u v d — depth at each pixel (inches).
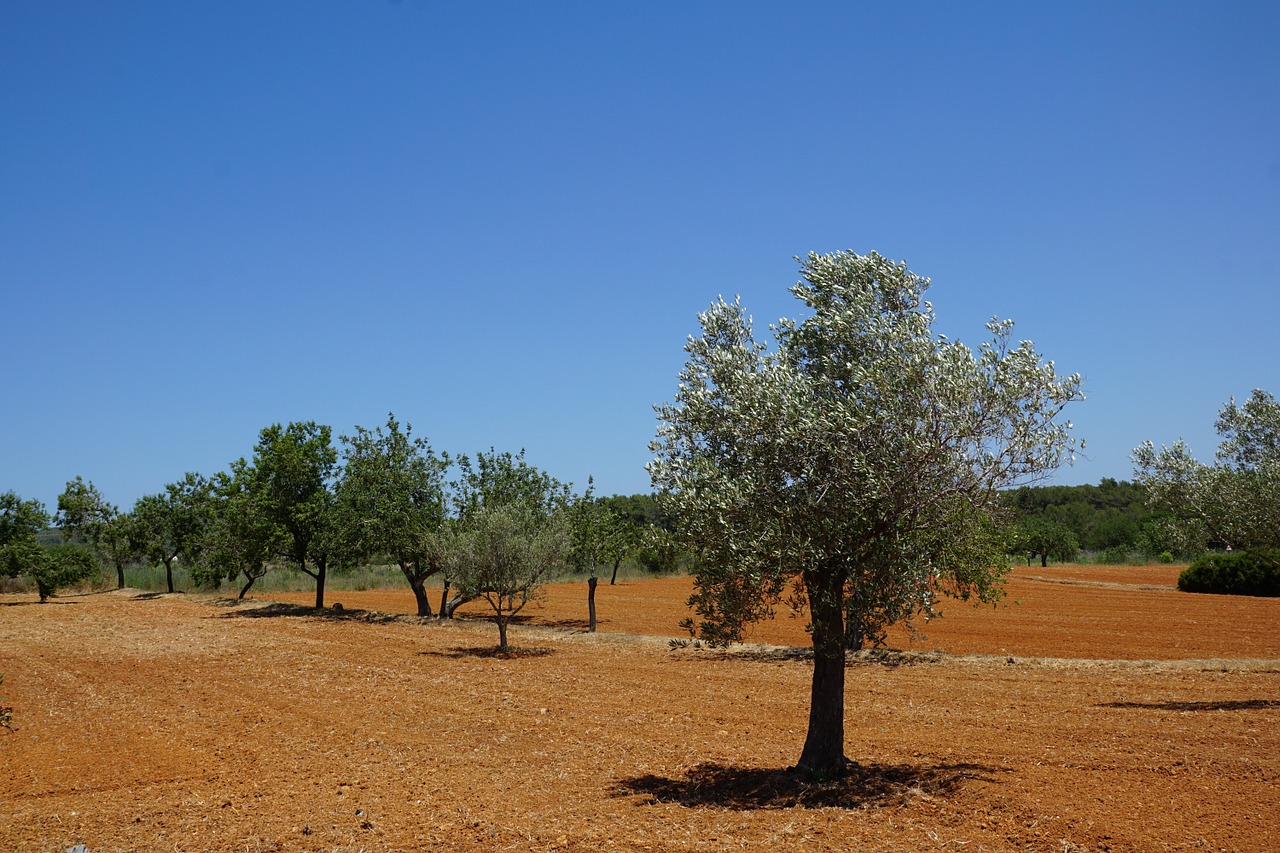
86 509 2623.0
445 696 880.3
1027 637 1283.2
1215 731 634.8
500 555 1216.2
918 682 930.7
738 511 471.5
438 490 1707.7
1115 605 1732.3
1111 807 444.8
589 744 661.9
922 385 455.2
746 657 1166.3
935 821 435.5
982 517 476.7
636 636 1354.6
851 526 453.1
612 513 1620.3
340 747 660.7
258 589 2640.3
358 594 2434.8
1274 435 774.5
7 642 1368.1
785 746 645.3
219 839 446.0
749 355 523.2
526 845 426.6
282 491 1923.0
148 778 576.4
